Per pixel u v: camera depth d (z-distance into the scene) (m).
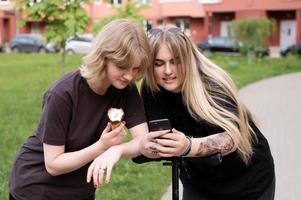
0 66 22.97
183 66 2.53
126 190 5.38
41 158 2.50
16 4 7.89
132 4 7.80
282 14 40.19
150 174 6.01
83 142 2.44
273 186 2.81
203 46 33.91
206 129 2.60
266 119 10.43
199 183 2.80
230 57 29.66
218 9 41.25
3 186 5.30
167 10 43.25
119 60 2.21
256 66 24.22
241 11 40.25
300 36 38.62
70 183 2.52
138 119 2.51
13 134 8.18
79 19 7.74
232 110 2.52
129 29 2.23
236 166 2.66
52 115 2.36
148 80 2.60
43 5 7.66
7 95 13.27
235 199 2.77
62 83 2.39
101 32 2.28
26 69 21.36
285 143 8.12
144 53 2.25
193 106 2.52
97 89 2.38
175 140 2.32
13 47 36.69
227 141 2.46
